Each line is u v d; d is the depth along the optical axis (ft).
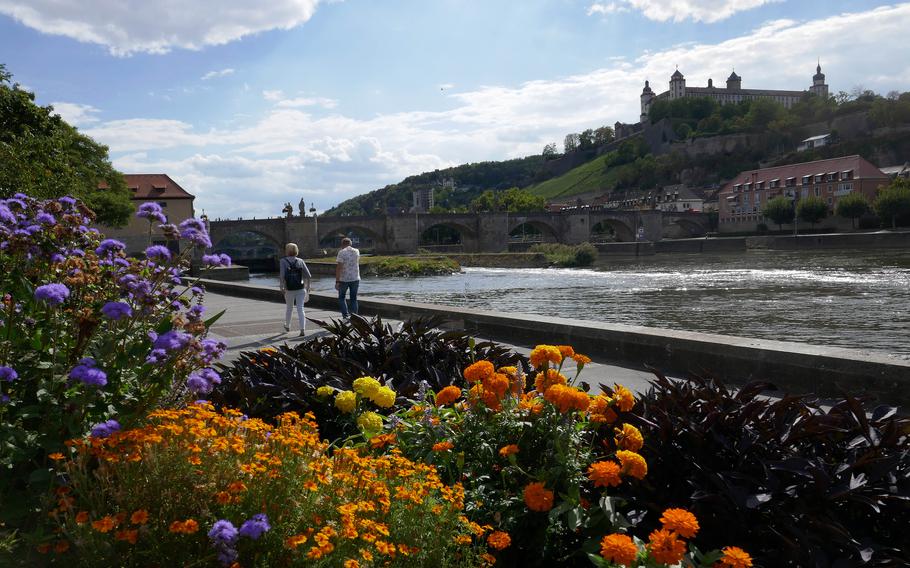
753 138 636.48
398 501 8.71
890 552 8.51
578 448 10.03
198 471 8.00
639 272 217.15
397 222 368.48
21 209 14.20
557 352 10.95
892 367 19.30
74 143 174.09
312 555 7.04
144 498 7.63
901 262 206.59
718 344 24.27
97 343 10.86
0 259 12.42
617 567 7.38
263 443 9.31
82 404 9.57
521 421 10.39
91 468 9.09
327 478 8.63
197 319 12.58
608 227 561.43
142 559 7.30
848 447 9.84
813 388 21.29
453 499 8.69
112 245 12.95
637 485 9.82
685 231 510.99
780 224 435.12
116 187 190.80
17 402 9.90
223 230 326.44
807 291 135.54
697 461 9.89
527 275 225.35
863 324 91.45
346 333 20.70
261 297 72.49
